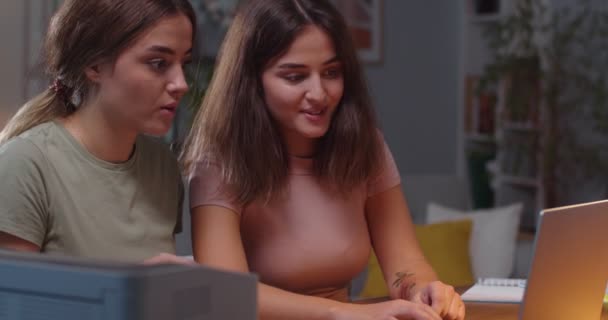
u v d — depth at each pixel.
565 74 4.95
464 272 3.62
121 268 0.84
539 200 5.08
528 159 5.26
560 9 5.03
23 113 1.54
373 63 5.59
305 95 1.73
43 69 1.54
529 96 5.08
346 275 1.89
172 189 1.65
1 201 1.39
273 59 1.74
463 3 5.82
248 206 1.82
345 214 1.90
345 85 1.86
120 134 1.50
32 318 0.86
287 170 1.85
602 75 4.84
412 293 1.82
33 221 1.42
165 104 1.43
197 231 1.78
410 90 5.78
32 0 4.07
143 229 1.54
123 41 1.39
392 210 2.02
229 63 1.80
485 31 5.65
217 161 1.79
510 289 2.04
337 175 1.88
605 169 4.91
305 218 1.85
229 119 1.78
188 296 0.86
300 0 1.75
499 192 5.39
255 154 1.78
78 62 1.45
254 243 1.84
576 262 1.49
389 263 1.97
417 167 5.83
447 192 4.41
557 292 1.47
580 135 4.98
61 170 1.46
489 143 5.77
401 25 5.73
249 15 1.78
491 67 5.23
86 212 1.48
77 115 1.52
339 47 1.75
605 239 1.57
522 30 5.15
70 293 0.84
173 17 1.41
